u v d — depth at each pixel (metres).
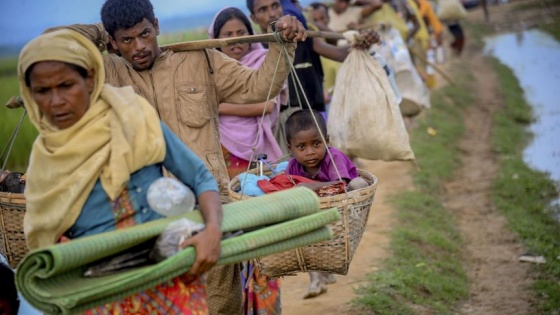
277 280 4.99
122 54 4.34
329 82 9.61
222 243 3.21
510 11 29.94
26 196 3.32
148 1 4.34
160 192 3.29
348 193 3.98
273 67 4.38
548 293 7.07
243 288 4.96
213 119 4.53
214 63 4.51
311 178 4.74
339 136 6.06
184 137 4.39
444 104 15.73
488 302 7.09
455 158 12.42
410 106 10.88
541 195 10.44
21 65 3.19
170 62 4.41
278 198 3.45
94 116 3.25
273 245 3.35
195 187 3.36
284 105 6.34
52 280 3.05
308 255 4.07
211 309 4.73
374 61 6.06
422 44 15.83
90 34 4.44
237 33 5.97
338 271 4.11
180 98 4.39
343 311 6.17
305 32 4.31
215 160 4.45
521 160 12.25
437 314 6.56
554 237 8.77
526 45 23.39
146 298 3.32
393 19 11.80
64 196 3.24
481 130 14.46
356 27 10.62
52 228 3.28
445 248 8.28
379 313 6.20
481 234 9.05
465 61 21.05
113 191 3.22
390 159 6.00
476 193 10.67
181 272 3.13
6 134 12.95
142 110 3.29
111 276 3.08
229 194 4.28
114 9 4.23
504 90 17.53
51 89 3.17
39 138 3.30
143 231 3.13
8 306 3.69
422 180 10.66
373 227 8.55
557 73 19.47
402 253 7.64
